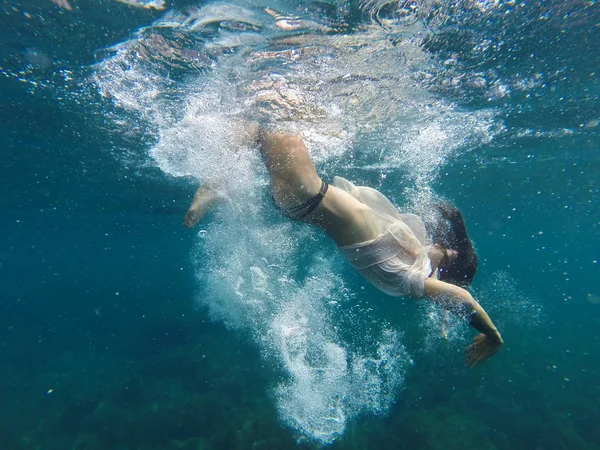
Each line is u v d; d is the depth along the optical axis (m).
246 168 1.79
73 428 2.51
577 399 2.75
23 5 1.33
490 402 2.68
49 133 2.49
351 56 1.66
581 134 3.26
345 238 1.18
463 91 2.07
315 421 2.23
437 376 3.01
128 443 2.27
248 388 2.79
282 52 1.60
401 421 2.38
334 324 2.47
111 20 1.40
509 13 1.46
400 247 1.17
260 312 2.37
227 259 2.41
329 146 2.48
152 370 3.30
